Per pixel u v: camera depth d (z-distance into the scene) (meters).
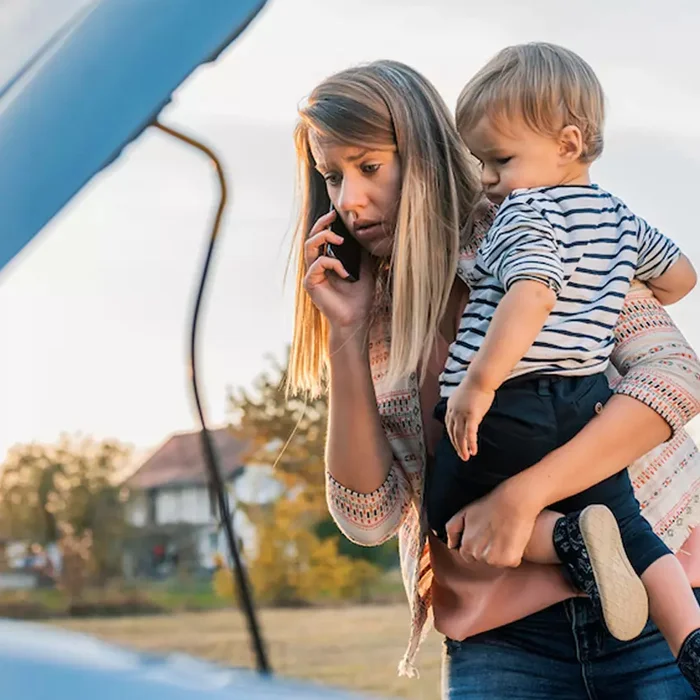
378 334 2.07
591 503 1.85
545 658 1.92
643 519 1.87
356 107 1.92
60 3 1.15
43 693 0.78
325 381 2.21
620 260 1.88
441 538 1.94
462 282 2.00
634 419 1.82
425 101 1.97
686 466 1.96
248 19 1.05
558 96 1.88
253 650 1.16
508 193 1.94
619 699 1.89
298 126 2.12
